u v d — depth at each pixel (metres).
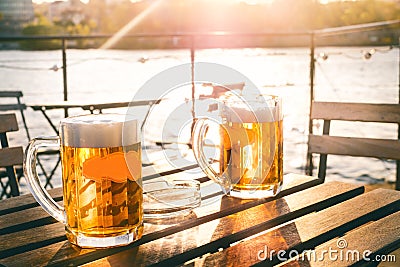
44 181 4.93
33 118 8.52
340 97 10.53
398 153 1.84
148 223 1.07
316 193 1.28
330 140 1.93
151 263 0.89
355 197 1.25
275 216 1.11
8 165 1.73
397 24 4.24
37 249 0.95
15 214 1.18
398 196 1.25
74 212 0.94
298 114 7.05
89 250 0.94
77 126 0.91
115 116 0.99
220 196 1.25
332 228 1.04
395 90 11.80
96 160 0.91
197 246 0.96
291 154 5.79
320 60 4.47
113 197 0.93
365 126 7.86
